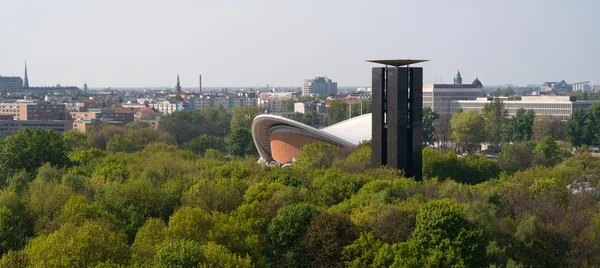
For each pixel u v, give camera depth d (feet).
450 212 616.80
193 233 602.03
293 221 652.07
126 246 584.81
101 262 524.93
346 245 620.08
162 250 538.06
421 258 576.20
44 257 555.69
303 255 626.64
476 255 593.42
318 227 629.92
